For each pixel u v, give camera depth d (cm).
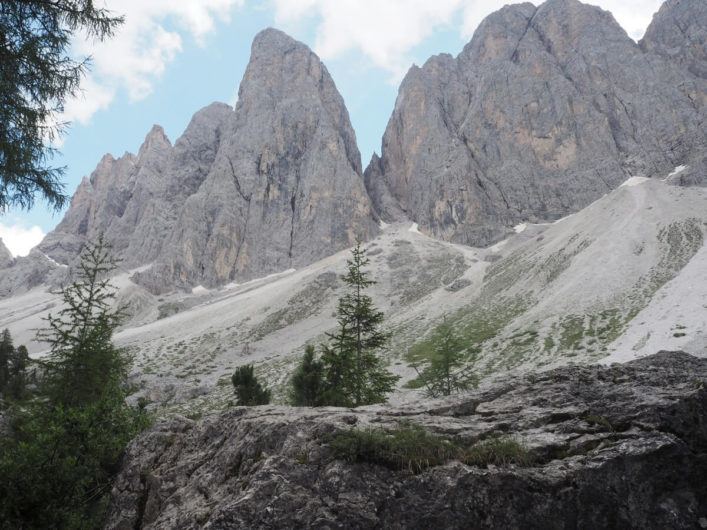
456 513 651
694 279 6019
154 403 6675
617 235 10300
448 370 4066
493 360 5800
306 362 2639
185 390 6962
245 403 2770
